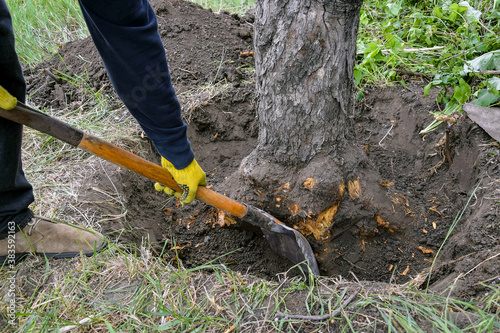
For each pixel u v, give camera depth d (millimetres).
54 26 4406
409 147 3049
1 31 1600
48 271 1934
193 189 1839
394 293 1805
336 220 2404
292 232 2223
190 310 1747
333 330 1648
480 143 2635
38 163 2613
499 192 2268
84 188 2428
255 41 2268
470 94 2828
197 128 3152
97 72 3412
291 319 1689
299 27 2092
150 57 1465
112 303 1791
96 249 2027
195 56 3508
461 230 2318
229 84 3285
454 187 2688
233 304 1793
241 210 2053
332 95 2246
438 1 3881
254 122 3168
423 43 3641
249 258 2654
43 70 3525
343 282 1912
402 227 2475
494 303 1657
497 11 3557
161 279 1907
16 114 1610
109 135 2852
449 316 1658
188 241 2676
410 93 3176
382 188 2512
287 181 2410
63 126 1704
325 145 2369
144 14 1416
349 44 2186
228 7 4922
